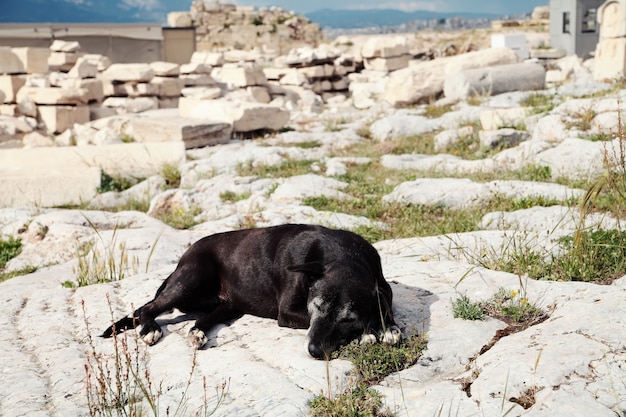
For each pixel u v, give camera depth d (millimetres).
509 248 7254
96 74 23125
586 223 7871
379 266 5613
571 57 29203
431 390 4375
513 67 20344
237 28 54625
